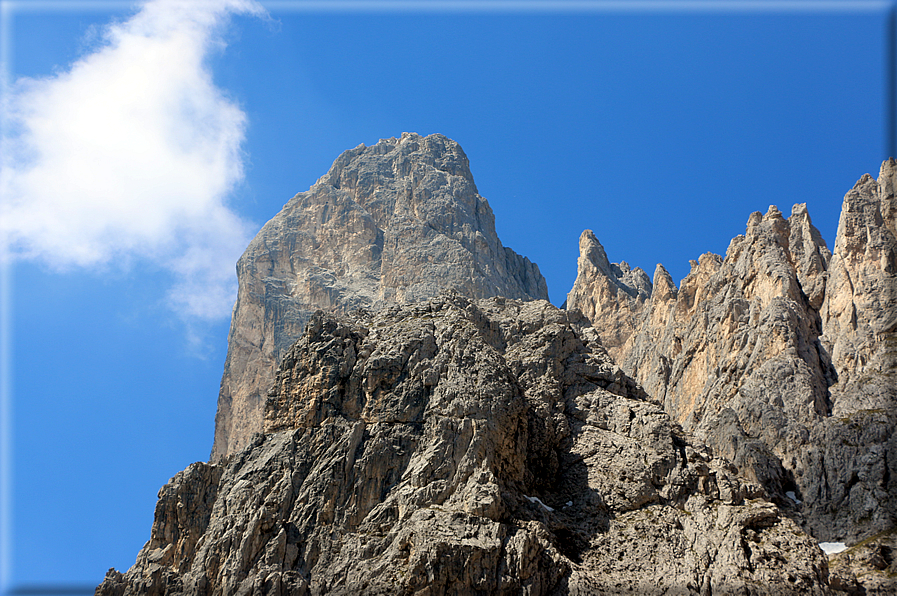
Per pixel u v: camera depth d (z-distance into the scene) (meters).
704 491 102.88
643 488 103.44
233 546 97.12
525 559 90.69
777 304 142.00
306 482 100.75
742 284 153.75
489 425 101.69
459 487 96.75
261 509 98.31
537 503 100.19
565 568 92.19
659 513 101.19
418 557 89.19
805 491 119.75
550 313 126.19
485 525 92.06
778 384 131.25
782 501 119.12
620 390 117.31
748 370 138.75
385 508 96.94
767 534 97.75
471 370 106.50
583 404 113.69
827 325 142.38
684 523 100.19
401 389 106.06
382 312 121.56
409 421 103.56
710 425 131.62
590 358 119.50
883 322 135.50
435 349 109.75
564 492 105.56
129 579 100.25
